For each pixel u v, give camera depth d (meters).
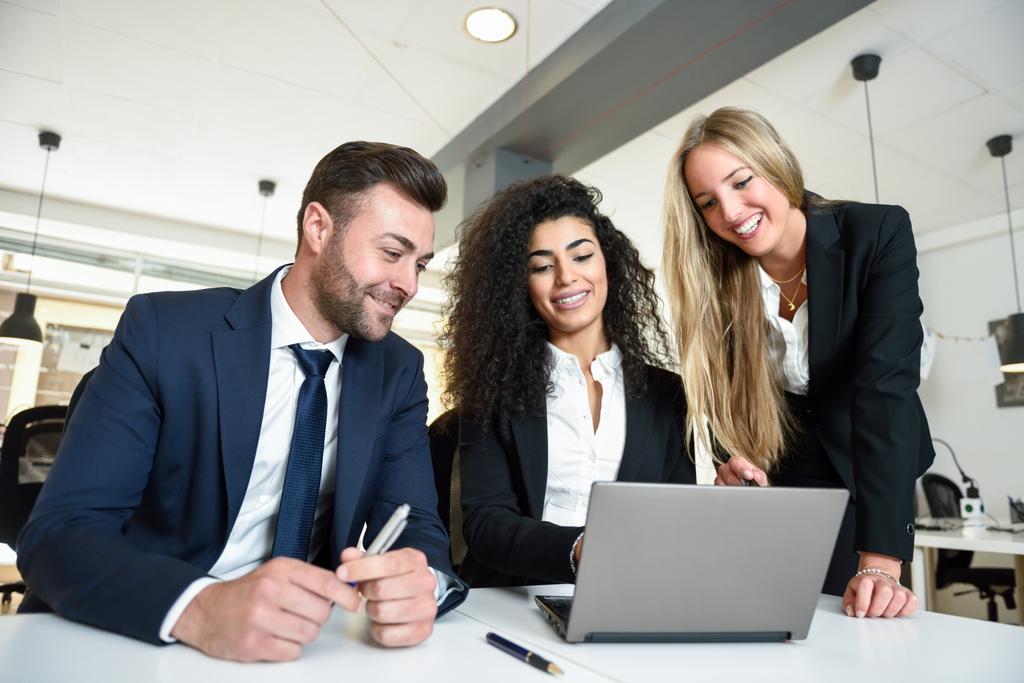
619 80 3.25
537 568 1.04
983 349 5.18
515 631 0.82
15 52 3.56
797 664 0.70
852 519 1.40
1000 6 2.99
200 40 3.41
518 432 1.42
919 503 4.99
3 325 4.86
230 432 1.00
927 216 5.20
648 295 1.68
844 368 1.42
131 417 0.96
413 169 1.09
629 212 5.25
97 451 0.92
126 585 0.70
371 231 1.07
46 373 6.12
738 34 2.91
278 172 4.90
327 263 1.08
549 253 1.48
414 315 7.16
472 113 3.97
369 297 1.08
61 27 3.35
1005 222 5.12
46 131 4.38
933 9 3.03
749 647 0.77
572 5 3.04
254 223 5.87
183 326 1.03
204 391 1.01
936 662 0.71
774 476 1.58
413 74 3.61
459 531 1.45
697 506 0.75
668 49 3.01
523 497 1.38
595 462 1.44
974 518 3.52
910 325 1.28
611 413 1.49
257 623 0.64
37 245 5.77
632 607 0.76
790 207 1.50
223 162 4.78
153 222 5.79
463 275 1.66
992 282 5.19
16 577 3.13
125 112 4.15
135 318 1.02
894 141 4.12
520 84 3.62
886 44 3.26
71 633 0.70
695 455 1.55
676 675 0.66
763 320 1.57
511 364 1.47
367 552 0.73
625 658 0.71
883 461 1.15
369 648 0.71
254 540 1.09
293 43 3.40
